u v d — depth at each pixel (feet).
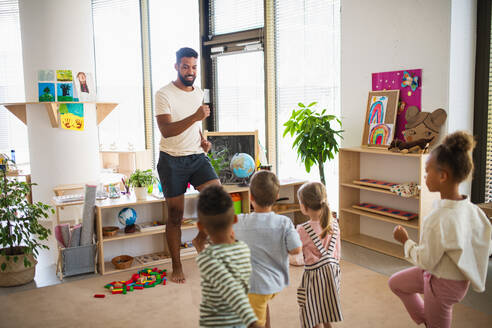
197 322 8.78
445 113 11.48
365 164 13.96
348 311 9.06
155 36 20.76
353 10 13.62
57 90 15.26
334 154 15.25
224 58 18.48
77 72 16.31
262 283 6.13
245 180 13.41
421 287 6.70
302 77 15.94
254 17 17.08
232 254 5.10
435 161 5.95
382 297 9.74
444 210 5.86
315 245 7.09
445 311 6.08
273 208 14.11
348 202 14.12
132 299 9.90
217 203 5.12
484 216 5.99
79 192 16.33
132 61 21.31
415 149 11.65
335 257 7.23
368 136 13.33
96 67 21.90
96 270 11.57
